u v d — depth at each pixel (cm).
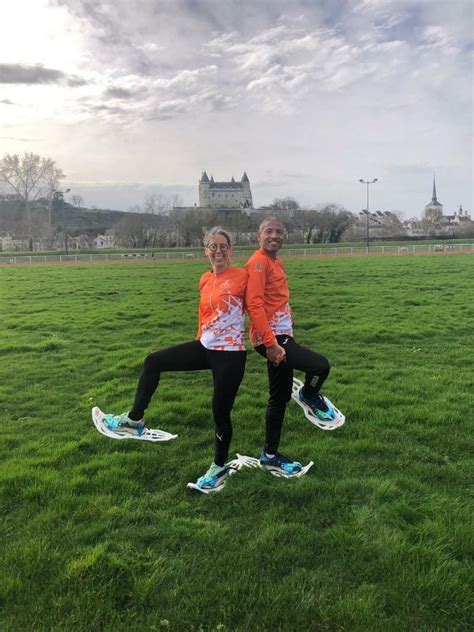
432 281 2003
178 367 395
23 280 2547
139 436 419
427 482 403
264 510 366
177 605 271
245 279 382
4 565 301
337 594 278
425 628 254
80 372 782
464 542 316
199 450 473
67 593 278
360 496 383
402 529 336
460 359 796
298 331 1074
